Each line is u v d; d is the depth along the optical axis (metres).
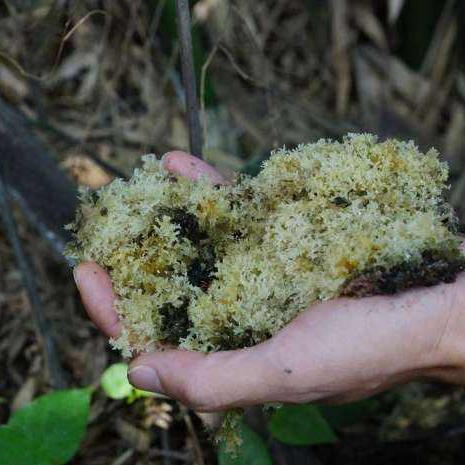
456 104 0.91
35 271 0.72
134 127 0.79
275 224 0.49
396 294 0.45
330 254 0.47
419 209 0.49
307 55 0.95
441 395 0.68
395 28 0.94
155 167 0.53
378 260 0.46
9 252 0.73
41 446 0.52
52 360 0.64
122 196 0.52
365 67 0.92
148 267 0.50
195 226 0.51
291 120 0.86
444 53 0.90
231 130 0.81
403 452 0.65
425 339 0.45
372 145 0.51
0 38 0.70
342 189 0.50
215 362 0.45
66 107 0.81
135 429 0.64
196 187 0.51
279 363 0.44
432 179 0.50
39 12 0.64
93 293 0.50
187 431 0.64
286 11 0.97
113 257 0.50
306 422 0.56
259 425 0.60
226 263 0.49
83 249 0.51
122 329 0.49
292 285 0.48
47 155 0.64
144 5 0.75
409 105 0.91
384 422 0.67
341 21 0.91
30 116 0.74
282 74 0.93
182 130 0.77
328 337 0.44
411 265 0.46
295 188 0.51
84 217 0.52
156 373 0.46
